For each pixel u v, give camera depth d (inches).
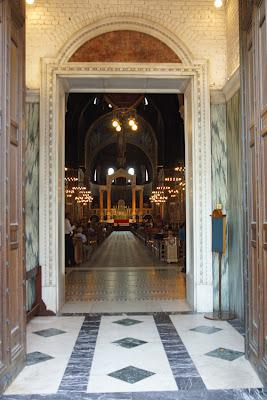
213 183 294.4
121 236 1646.2
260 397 144.3
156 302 322.7
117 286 407.2
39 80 290.8
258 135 161.5
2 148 150.5
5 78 153.5
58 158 294.4
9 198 156.3
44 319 268.8
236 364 178.4
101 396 146.1
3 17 153.1
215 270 290.8
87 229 971.3
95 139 1829.5
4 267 150.2
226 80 295.0
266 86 152.6
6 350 152.6
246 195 185.6
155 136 1498.5
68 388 153.6
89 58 290.7
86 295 356.5
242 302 256.4
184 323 254.1
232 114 279.3
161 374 167.3
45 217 284.8
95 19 289.4
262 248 157.1
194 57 293.1
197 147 290.2
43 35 291.3
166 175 1296.8
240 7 190.9
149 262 648.4
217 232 266.1
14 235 166.1
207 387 153.4
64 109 320.5
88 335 228.7
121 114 979.9
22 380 161.8
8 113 156.9
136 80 299.6
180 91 322.7
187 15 295.1
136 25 290.0
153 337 223.3
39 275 278.4
